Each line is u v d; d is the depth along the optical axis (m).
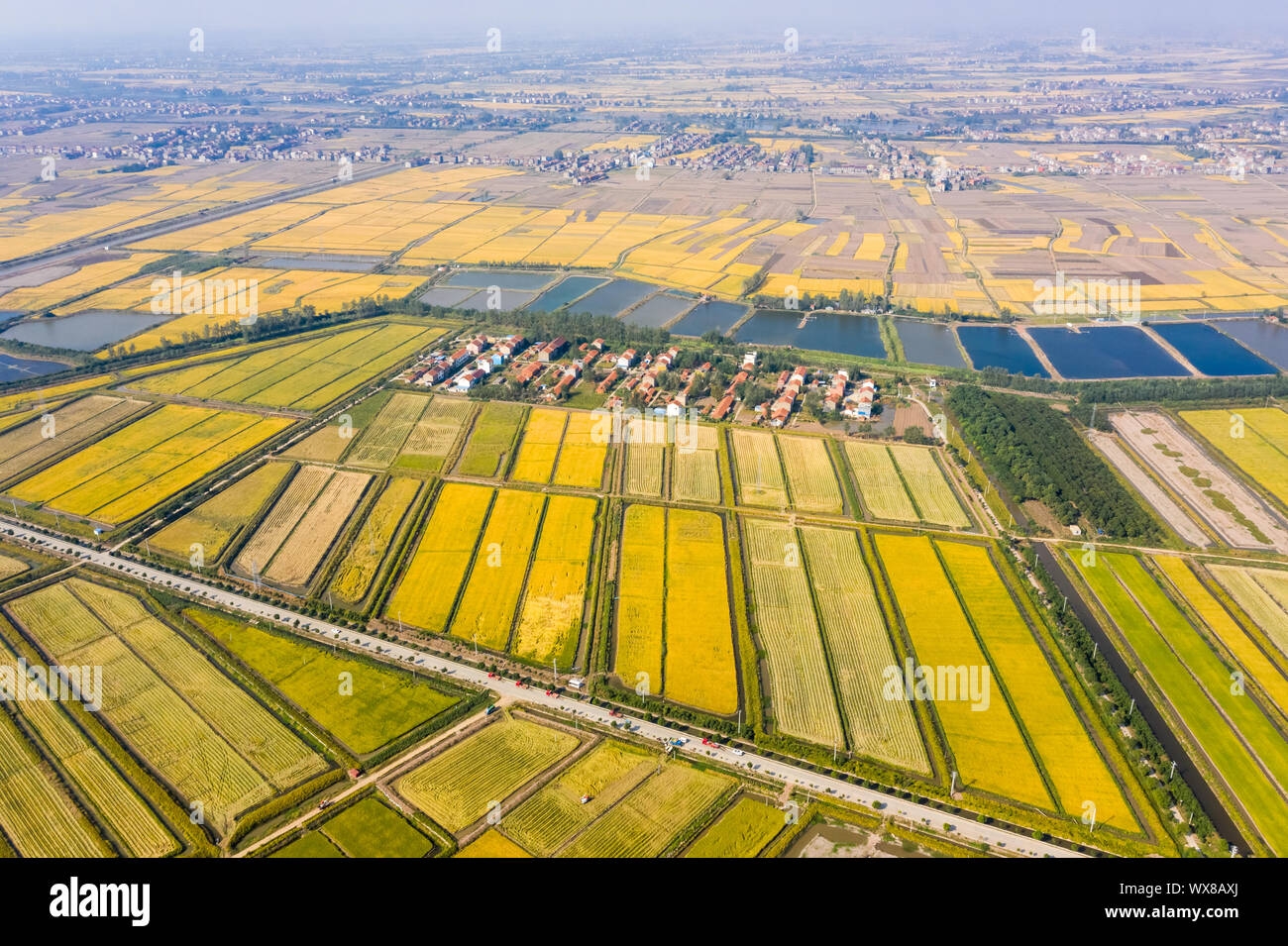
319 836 118.56
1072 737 135.62
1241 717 139.88
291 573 178.25
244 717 140.25
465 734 136.38
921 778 128.38
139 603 168.25
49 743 135.25
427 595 170.38
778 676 148.88
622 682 147.75
